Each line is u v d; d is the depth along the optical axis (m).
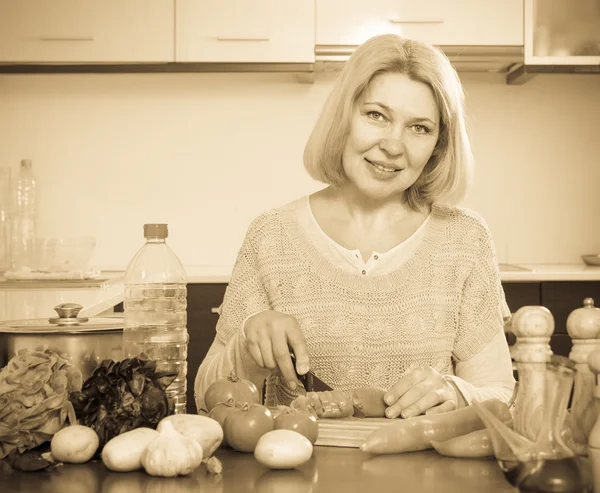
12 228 3.46
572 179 3.73
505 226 3.74
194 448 0.88
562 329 3.16
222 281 3.19
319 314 1.51
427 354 1.50
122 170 3.73
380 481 0.86
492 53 3.39
